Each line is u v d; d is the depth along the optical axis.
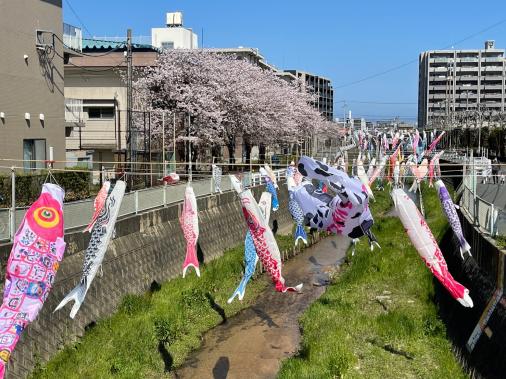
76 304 9.52
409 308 17.83
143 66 40.91
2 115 21.61
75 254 15.56
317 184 17.92
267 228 10.53
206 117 37.06
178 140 36.81
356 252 25.11
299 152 63.75
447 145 70.62
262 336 17.28
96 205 10.16
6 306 8.37
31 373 12.65
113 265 17.50
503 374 11.45
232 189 29.28
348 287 20.69
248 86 40.50
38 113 24.12
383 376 13.45
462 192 26.86
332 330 16.30
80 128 33.84
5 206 17.98
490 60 98.19
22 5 22.80
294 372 13.78
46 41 24.55
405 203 10.82
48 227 8.61
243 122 41.00
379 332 15.93
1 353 8.10
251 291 21.33
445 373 13.19
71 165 27.23
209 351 16.09
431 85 100.31
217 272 21.83
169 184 24.42
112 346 14.48
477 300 14.95
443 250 24.02
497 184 26.64
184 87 37.38
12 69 22.25
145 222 20.14
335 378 13.33
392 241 26.56
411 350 14.80
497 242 15.20
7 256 12.55
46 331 13.65
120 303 17.36
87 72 39.19
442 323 16.25
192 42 66.06
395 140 39.47
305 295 21.45
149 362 14.32
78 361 13.34
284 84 55.88
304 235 17.61
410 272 21.33
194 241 13.26
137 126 37.28
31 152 23.78
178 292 19.02
